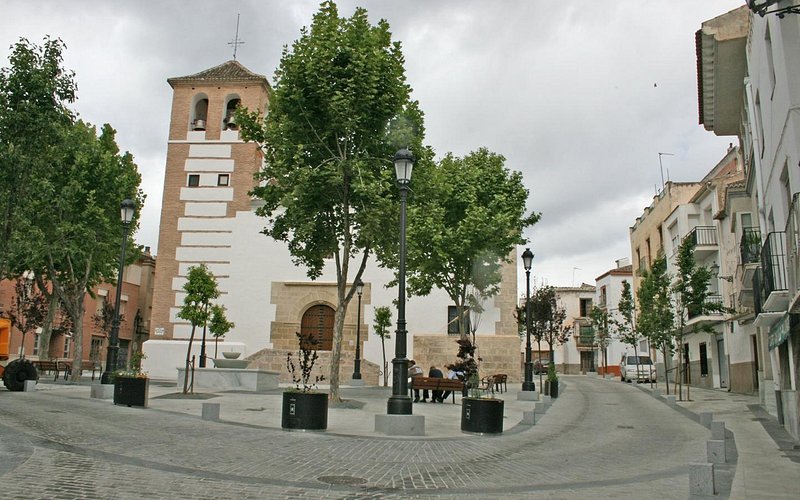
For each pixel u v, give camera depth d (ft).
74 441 30.76
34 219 45.93
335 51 55.98
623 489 25.03
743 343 90.74
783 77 39.52
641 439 42.98
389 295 106.52
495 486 25.25
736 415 58.80
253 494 21.74
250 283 108.78
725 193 85.61
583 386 110.52
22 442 29.66
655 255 135.74
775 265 43.24
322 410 40.16
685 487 25.67
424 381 63.72
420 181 59.93
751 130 57.31
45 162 40.27
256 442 33.63
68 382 83.05
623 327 119.55
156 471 24.64
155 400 56.13
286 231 62.28
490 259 88.02
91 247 84.53
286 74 57.41
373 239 56.13
